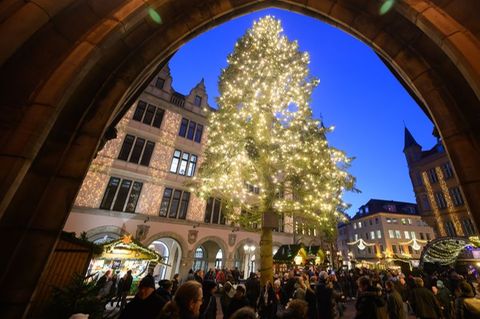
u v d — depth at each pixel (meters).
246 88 12.41
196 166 20.36
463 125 2.65
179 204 18.53
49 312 4.20
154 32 3.43
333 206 11.95
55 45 2.44
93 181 15.13
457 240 13.55
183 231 17.97
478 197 2.28
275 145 11.62
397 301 5.11
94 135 2.90
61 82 2.26
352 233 56.47
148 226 16.31
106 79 3.18
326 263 17.27
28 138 2.04
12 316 2.05
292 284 8.19
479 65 2.13
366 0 3.30
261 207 11.62
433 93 2.90
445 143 2.68
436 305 5.18
